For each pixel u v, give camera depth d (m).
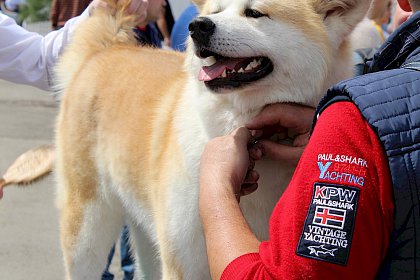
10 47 3.38
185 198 2.48
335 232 1.21
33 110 8.80
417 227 1.20
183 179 2.49
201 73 2.27
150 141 2.91
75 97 3.45
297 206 1.26
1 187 3.68
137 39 4.05
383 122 1.21
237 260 1.34
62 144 3.48
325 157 1.25
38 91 9.97
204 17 2.21
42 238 4.80
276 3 2.21
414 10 1.52
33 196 5.68
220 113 2.32
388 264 1.24
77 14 4.48
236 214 1.45
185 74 2.89
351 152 1.23
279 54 2.17
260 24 2.20
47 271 4.29
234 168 1.58
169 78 3.14
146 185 2.95
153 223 2.98
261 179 2.29
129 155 3.06
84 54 3.65
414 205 1.19
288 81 2.19
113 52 3.55
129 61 3.41
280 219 1.31
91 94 3.38
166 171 2.63
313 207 1.24
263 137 2.18
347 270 1.20
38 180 3.74
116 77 3.35
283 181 2.31
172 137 2.63
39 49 3.51
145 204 3.03
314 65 2.20
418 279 1.23
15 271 4.28
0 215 5.23
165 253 2.66
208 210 1.48
